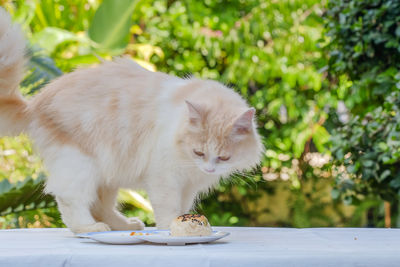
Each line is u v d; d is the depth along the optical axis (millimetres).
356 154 4594
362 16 4570
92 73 2771
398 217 6043
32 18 6398
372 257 1497
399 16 4191
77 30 6727
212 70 7137
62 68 5840
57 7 6668
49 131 2619
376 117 4289
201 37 6914
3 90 2678
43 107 2668
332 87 6539
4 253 1548
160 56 6652
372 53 4492
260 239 2102
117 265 1491
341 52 4770
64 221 2605
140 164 2666
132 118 2639
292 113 6855
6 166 5113
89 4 6809
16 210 4301
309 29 6789
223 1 7363
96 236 1922
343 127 4938
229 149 2676
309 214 7305
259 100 7051
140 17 7258
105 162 2635
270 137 7070
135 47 6555
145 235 1904
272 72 6816
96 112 2617
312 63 6902
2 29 2623
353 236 2199
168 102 2684
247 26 6926
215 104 2707
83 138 2590
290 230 2529
